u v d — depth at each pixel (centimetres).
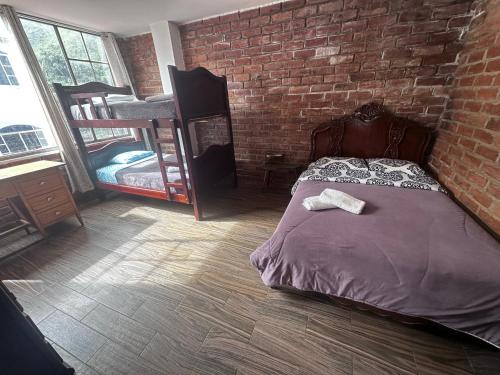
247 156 332
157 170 281
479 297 101
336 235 134
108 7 233
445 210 152
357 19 220
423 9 200
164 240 218
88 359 119
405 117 235
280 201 285
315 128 267
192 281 167
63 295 160
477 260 108
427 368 107
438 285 106
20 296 161
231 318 137
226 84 274
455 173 182
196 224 244
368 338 122
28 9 229
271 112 290
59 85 255
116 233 234
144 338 128
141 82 354
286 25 245
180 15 266
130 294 158
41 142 269
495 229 132
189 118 221
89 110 274
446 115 212
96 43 320
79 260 195
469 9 188
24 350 94
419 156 233
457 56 202
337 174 219
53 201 225
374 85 235
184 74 208
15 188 198
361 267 120
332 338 123
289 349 118
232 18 264
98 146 322
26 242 225
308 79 257
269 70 270
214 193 316
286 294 152
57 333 133
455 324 107
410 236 128
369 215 152
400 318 121
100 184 299
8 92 240
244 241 211
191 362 115
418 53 212
